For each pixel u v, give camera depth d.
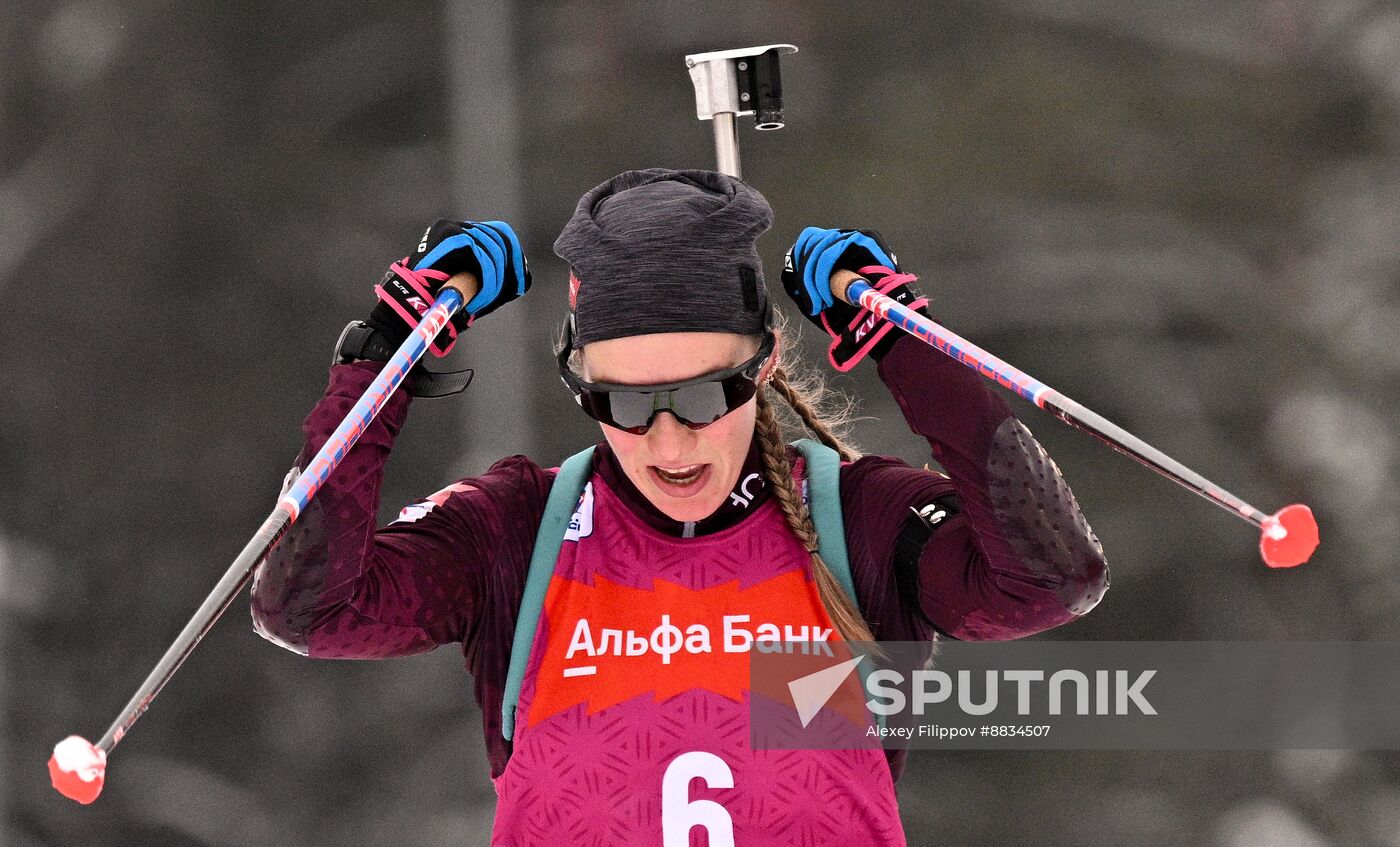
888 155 73.56
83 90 74.50
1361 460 61.16
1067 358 66.50
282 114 74.31
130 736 56.28
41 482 67.25
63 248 72.06
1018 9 76.12
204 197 72.69
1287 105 73.00
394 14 75.25
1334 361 65.00
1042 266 68.31
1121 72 74.75
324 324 70.25
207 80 74.69
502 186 71.19
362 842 53.00
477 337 58.75
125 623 62.75
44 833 54.78
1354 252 68.81
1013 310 67.81
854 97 75.50
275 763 55.09
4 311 70.69
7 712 57.84
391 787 53.53
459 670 54.12
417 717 54.22
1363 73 72.44
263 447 68.44
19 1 75.19
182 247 72.12
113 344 70.00
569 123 74.88
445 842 51.78
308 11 75.62
